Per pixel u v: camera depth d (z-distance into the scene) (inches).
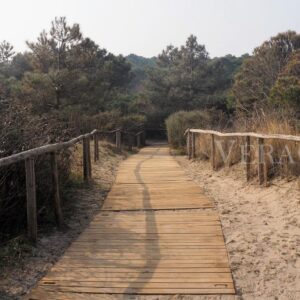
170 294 152.9
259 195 279.6
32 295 151.8
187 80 1455.5
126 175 395.9
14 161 179.3
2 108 243.9
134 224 233.0
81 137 320.2
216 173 378.6
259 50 1230.3
